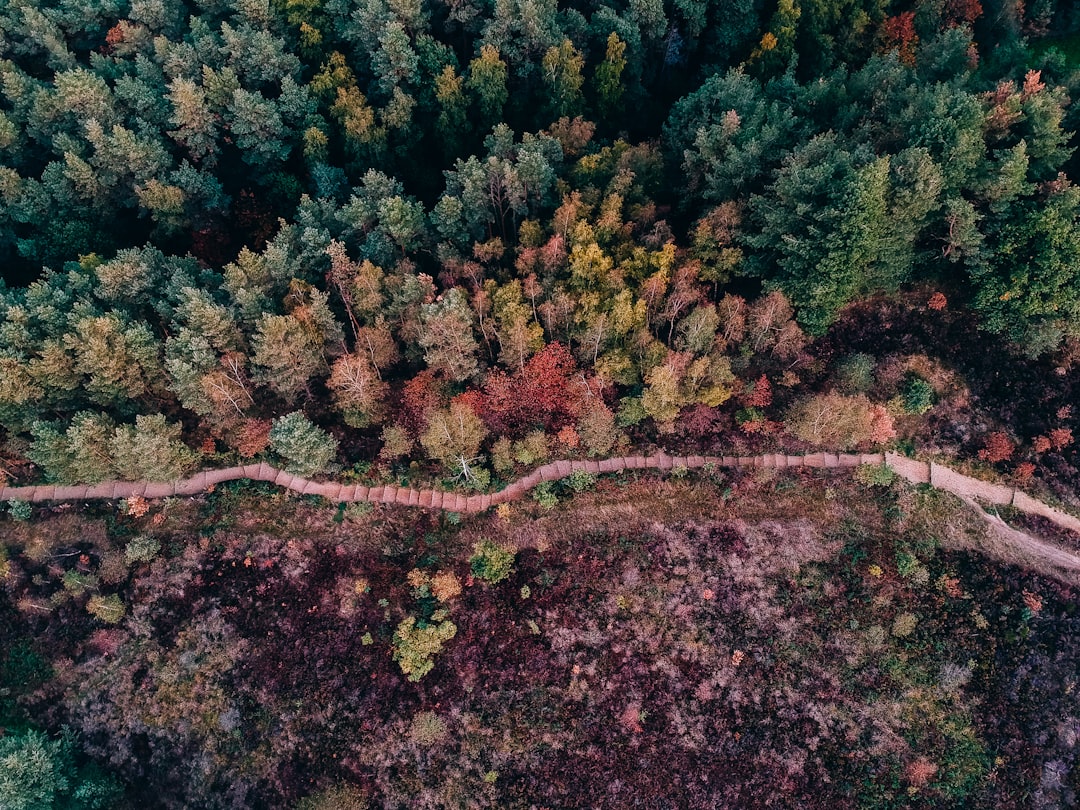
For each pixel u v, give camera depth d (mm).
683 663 66188
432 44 87375
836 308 68688
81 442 67500
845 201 62531
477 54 90312
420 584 69062
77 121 85250
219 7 98875
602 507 71312
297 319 70188
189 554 71500
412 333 71875
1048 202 64062
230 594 70062
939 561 67375
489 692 65750
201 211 84812
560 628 67438
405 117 85000
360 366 68750
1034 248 65375
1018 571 66625
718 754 63250
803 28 88625
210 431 75625
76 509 73812
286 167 90938
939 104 65938
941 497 69500
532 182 74062
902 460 70812
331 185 80312
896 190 64062
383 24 86438
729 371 68625
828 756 62812
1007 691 62938
